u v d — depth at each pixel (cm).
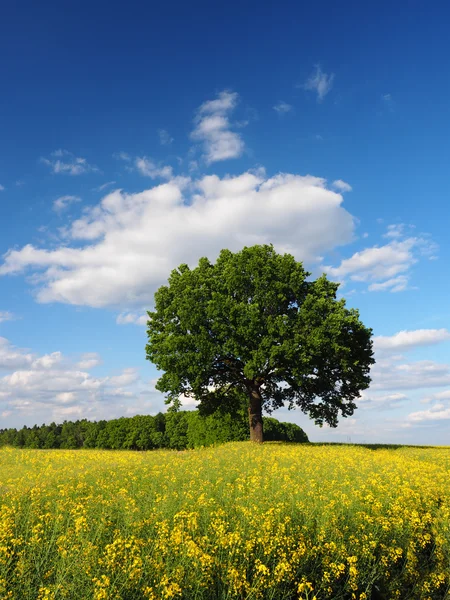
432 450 2786
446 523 977
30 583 595
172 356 2858
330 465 1642
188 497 988
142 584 600
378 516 930
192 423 4856
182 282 3089
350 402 3209
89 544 647
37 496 1024
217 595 638
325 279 3069
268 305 2870
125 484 1234
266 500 986
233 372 3139
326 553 759
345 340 2953
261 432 3083
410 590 812
